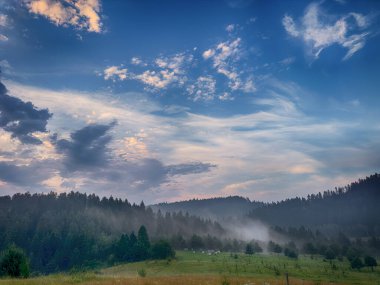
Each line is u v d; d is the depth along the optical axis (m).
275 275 92.31
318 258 178.88
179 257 152.00
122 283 31.27
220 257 150.50
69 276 38.34
